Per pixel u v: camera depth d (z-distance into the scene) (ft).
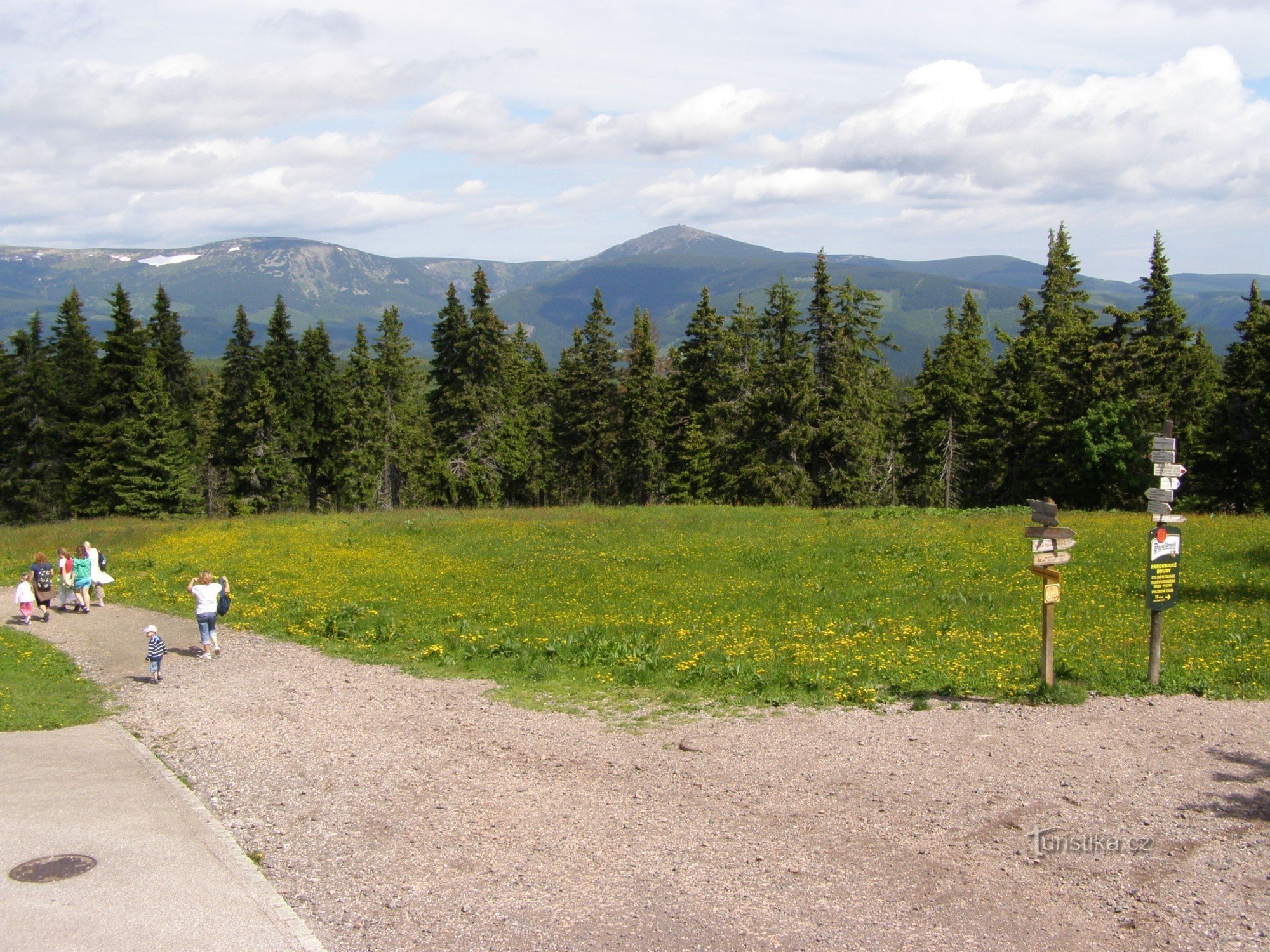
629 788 32.86
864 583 73.46
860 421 180.75
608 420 214.69
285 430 211.82
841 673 45.73
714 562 87.56
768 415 177.37
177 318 234.17
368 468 216.13
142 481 198.80
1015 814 29.04
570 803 31.68
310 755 38.45
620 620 62.54
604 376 214.28
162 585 87.86
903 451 213.25
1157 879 24.63
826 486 179.63
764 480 175.63
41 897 25.02
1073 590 65.26
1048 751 34.37
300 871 27.20
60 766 37.27
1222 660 45.03
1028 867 25.57
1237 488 143.33
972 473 196.13
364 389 216.54
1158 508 41.52
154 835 29.66
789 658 49.55
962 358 195.52
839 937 22.25
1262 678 42.29
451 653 55.67
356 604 72.64
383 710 44.88
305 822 31.09
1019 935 22.12
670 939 22.38
